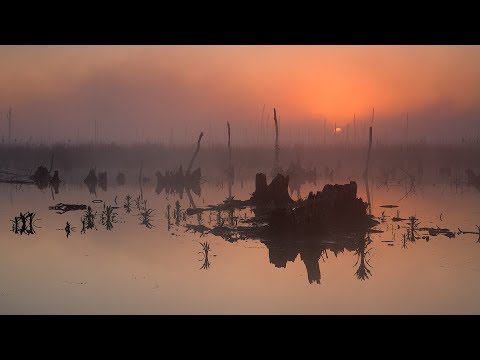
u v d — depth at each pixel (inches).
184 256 627.5
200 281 517.7
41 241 719.7
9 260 608.7
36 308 430.0
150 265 583.2
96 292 481.4
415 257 621.3
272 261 603.2
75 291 485.7
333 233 770.2
